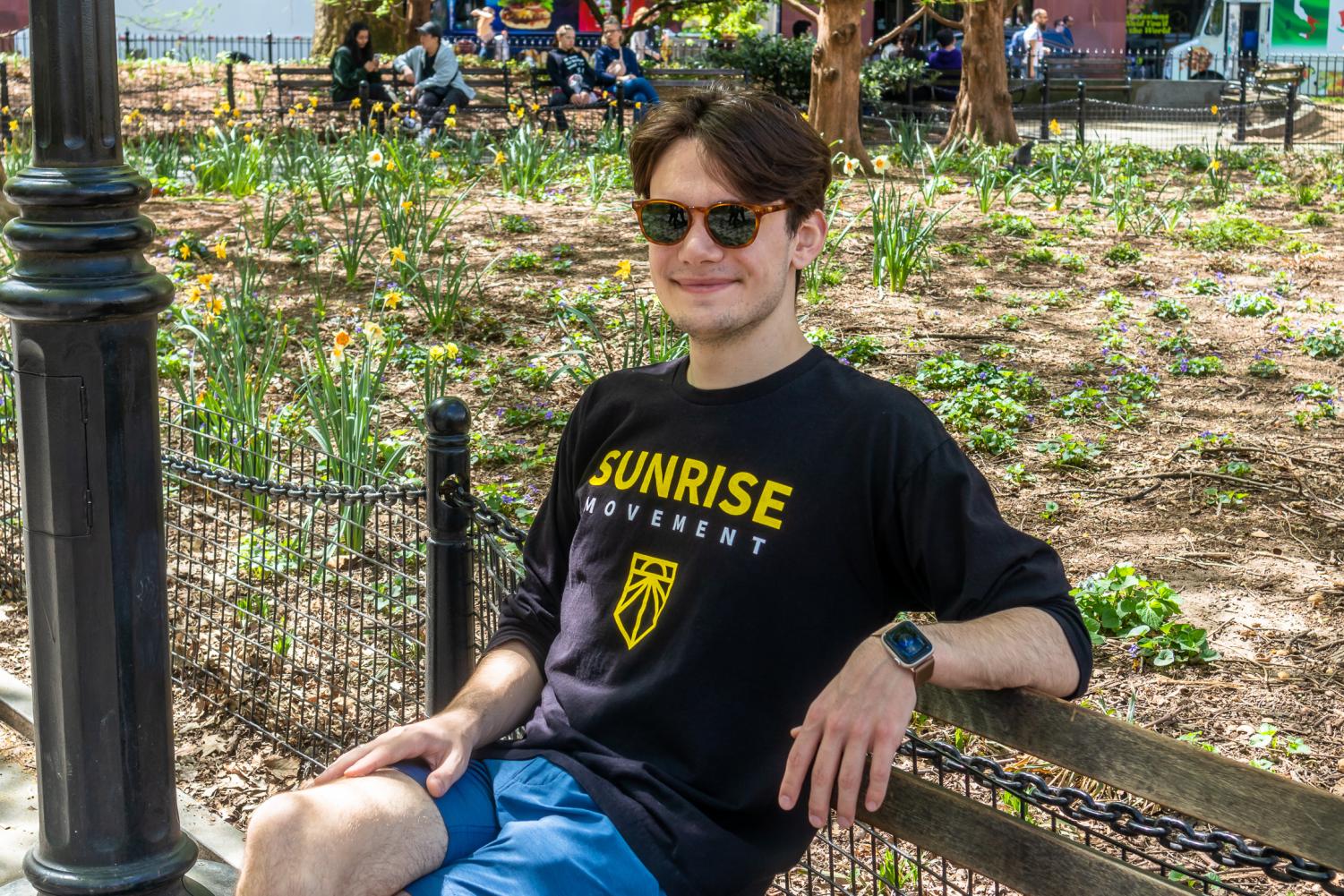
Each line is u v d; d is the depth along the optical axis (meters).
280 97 18.53
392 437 6.61
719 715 2.22
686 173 2.29
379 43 25.59
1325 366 8.02
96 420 2.82
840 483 2.21
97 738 2.94
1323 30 27.86
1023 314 8.96
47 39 2.66
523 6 25.81
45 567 2.89
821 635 2.21
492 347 8.17
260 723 4.39
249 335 7.83
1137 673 4.59
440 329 8.32
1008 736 2.12
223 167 13.37
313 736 4.25
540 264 9.95
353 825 2.15
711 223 2.27
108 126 2.73
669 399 2.40
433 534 3.47
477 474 6.40
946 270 10.05
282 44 28.00
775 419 2.28
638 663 2.29
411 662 4.21
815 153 2.33
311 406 6.62
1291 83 19.84
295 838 2.10
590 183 12.71
